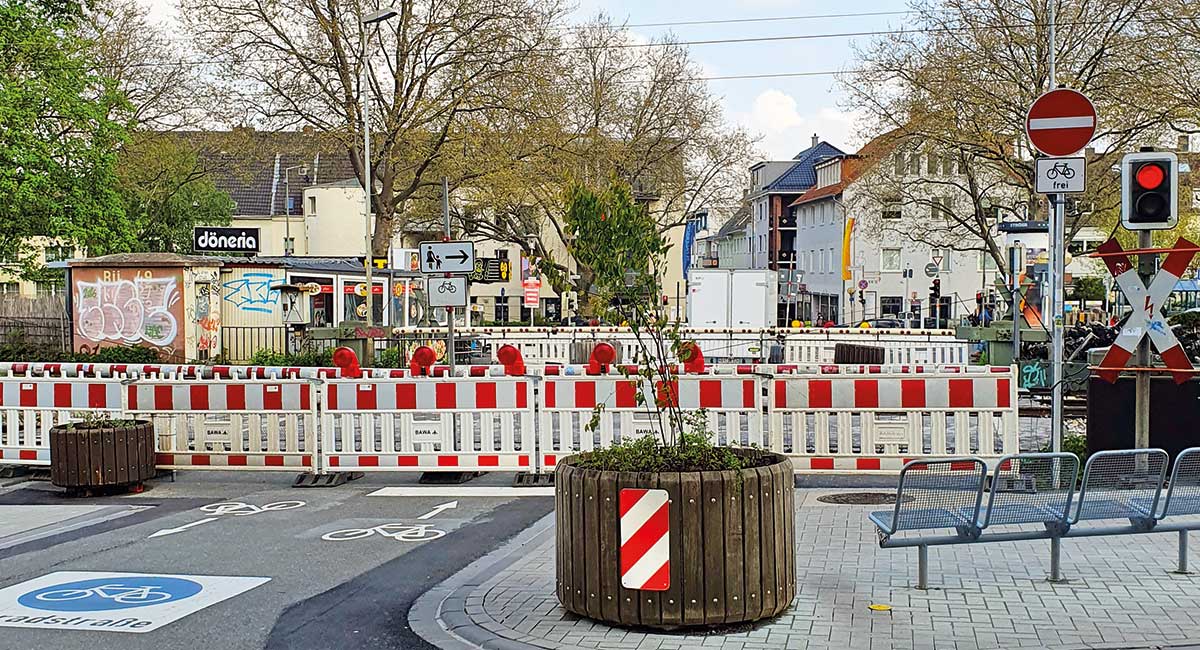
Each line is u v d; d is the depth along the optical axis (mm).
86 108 31969
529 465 13203
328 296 32375
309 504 12234
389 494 12797
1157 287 10953
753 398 12703
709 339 32750
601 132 52344
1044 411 18578
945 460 7770
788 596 7062
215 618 7676
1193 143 38000
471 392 13219
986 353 22656
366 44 36312
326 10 37250
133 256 29844
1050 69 34625
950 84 39281
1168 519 8203
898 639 6684
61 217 31719
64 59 32219
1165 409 11055
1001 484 8000
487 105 37844
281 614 7758
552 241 71812
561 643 6727
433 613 7676
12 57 31562
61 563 9523
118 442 13016
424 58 37906
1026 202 44094
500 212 49031
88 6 34812
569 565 7105
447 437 13289
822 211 83375
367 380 13359
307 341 27891
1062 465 7984
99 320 29609
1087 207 41531
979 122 39281
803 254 89750
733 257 120500
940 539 7805
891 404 12531
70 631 7395
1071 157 10883
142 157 42438
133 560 9570
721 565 6777
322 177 79250
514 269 83375
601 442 13094
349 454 13469
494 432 13234
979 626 6938
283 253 81250
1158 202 10727
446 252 17922
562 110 40719
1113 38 37812
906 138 41688
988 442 12375
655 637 6766
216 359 29172
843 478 13375
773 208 97250
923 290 73812
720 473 6781
